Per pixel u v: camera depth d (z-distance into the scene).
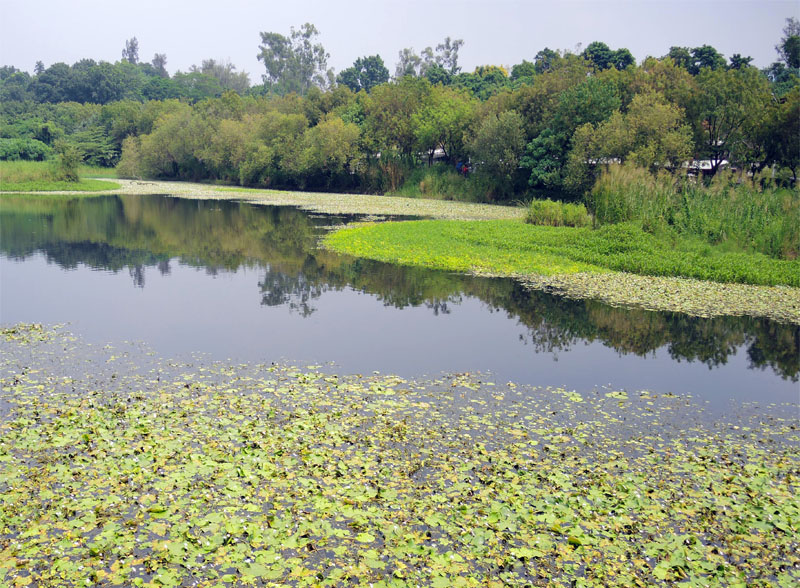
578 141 35.16
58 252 20.38
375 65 96.62
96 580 4.88
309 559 5.19
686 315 13.50
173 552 5.19
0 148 58.03
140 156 65.19
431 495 6.08
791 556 5.35
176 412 7.84
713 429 7.94
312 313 13.22
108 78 103.00
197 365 9.77
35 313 12.80
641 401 8.84
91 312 12.98
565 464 6.83
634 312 13.63
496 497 6.08
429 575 5.02
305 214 33.47
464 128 46.31
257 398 8.41
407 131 48.72
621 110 39.75
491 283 16.30
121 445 6.91
